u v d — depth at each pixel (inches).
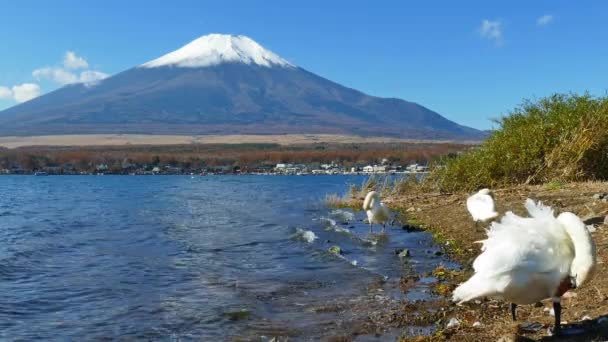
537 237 271.4
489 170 953.5
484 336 309.3
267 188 2242.9
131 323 393.4
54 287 506.6
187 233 863.1
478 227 666.8
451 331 326.6
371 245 651.5
